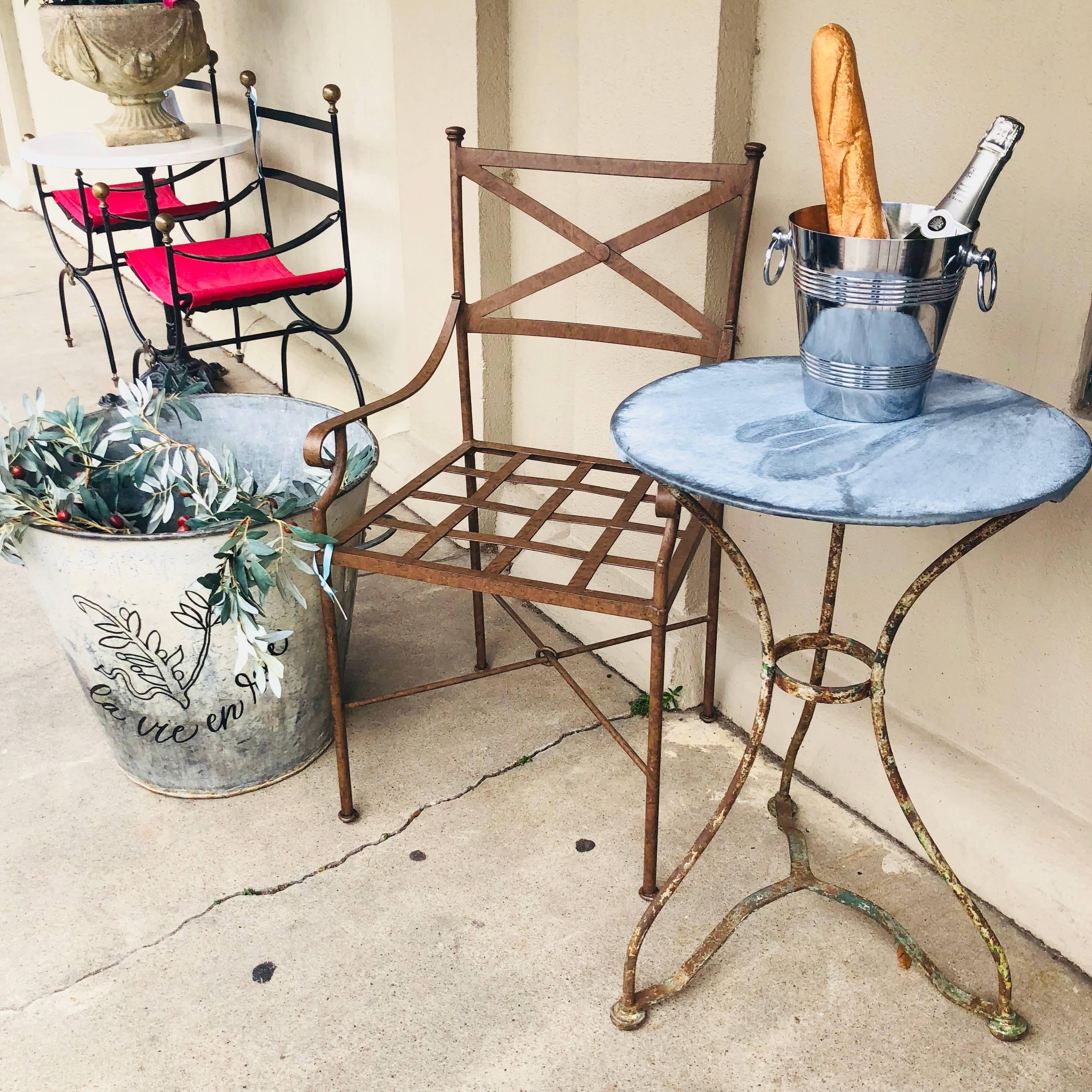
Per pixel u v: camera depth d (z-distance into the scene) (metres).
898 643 1.83
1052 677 1.60
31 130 6.09
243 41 3.71
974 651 1.70
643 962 1.58
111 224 3.51
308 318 3.37
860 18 1.60
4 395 3.61
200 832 1.83
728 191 1.69
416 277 2.69
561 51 2.14
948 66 1.50
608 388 2.18
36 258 5.23
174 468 1.73
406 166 2.58
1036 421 1.33
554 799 1.90
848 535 1.84
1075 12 1.34
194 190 4.43
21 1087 1.40
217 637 1.69
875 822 1.83
